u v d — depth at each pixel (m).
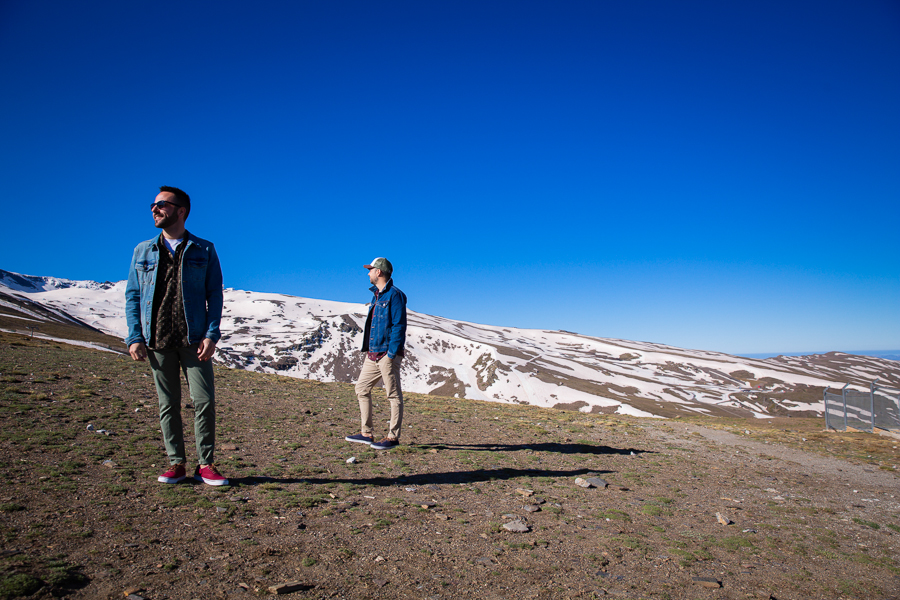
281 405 11.10
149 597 2.39
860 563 3.76
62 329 104.31
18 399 8.15
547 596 2.77
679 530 4.31
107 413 7.82
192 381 4.60
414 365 179.88
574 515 4.52
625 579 3.10
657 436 11.34
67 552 2.84
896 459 9.69
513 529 3.89
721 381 185.62
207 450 4.68
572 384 155.12
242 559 2.96
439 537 3.63
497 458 7.08
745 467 8.07
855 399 18.80
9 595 2.23
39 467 4.66
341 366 184.00
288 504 4.14
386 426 9.47
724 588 3.08
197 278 4.50
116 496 4.03
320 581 2.73
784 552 3.91
